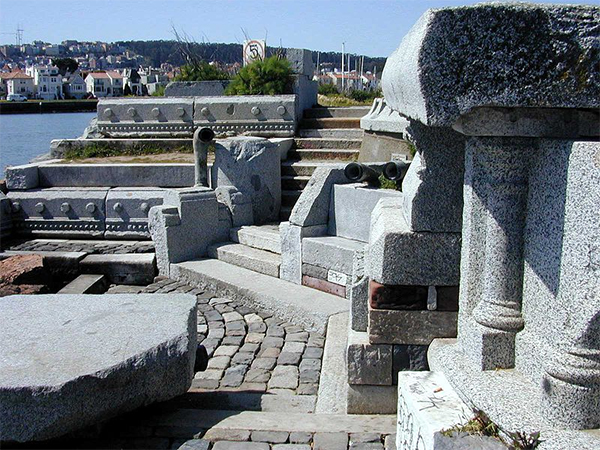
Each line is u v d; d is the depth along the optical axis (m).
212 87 15.16
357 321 4.58
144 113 13.32
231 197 9.27
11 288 7.76
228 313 7.12
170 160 11.73
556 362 2.63
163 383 4.19
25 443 3.83
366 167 7.34
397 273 4.04
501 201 3.04
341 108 13.91
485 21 2.64
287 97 12.86
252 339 6.29
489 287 3.14
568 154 2.64
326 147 12.14
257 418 4.31
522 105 2.71
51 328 4.57
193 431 4.08
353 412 4.39
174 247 8.61
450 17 2.65
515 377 3.00
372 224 4.79
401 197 5.41
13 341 4.32
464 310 3.32
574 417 2.60
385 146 10.15
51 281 8.51
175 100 13.27
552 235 2.77
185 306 5.02
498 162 3.01
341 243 6.99
